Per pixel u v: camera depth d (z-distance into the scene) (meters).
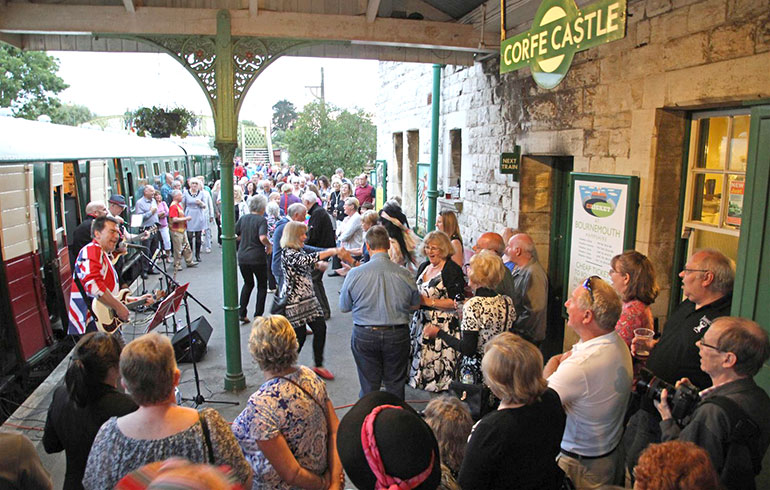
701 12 3.55
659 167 4.09
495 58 6.64
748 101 3.04
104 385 2.45
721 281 2.75
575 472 2.58
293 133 21.56
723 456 2.09
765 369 2.96
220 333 7.00
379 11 5.68
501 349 2.20
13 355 5.49
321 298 7.38
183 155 18.47
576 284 4.97
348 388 5.38
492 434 2.11
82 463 2.43
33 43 5.64
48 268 6.55
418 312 4.45
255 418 2.36
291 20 4.96
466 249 7.94
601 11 2.95
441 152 9.05
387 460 1.58
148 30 4.75
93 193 8.71
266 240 7.02
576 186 4.90
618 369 2.55
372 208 11.35
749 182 3.02
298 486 2.39
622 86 4.38
